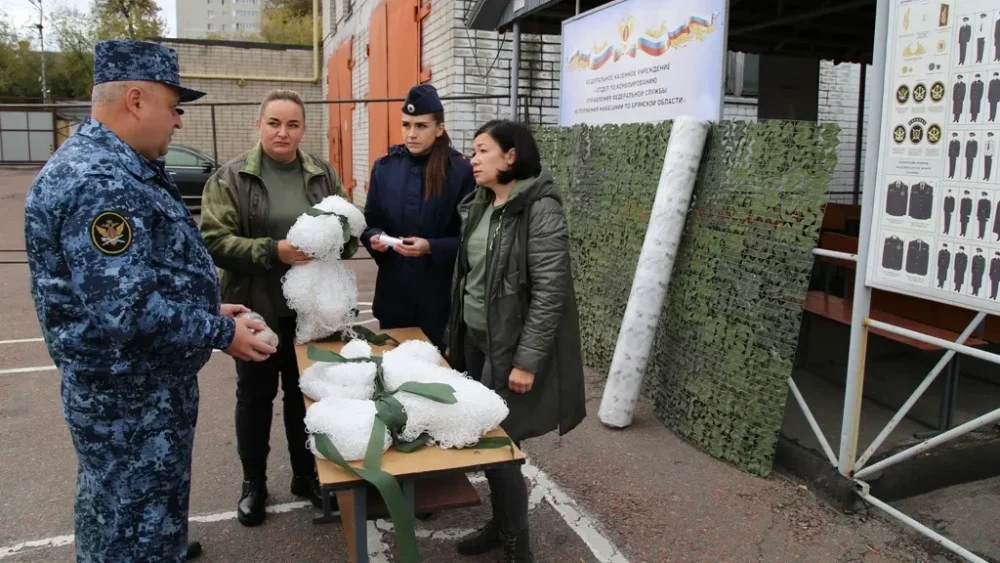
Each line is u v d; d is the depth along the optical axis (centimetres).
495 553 286
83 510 193
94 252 169
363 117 1394
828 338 582
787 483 338
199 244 202
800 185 329
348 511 218
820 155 321
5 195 1620
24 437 396
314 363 240
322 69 1962
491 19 654
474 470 189
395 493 176
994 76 237
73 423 187
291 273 263
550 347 248
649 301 395
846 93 977
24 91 3331
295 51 1947
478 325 265
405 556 175
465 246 270
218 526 306
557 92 849
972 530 301
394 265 305
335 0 1700
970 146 247
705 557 282
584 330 521
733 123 371
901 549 285
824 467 325
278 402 451
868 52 785
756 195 352
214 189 271
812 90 809
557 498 329
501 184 252
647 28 449
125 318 170
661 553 286
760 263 347
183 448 200
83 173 173
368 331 279
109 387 184
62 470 357
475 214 267
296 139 278
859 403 310
